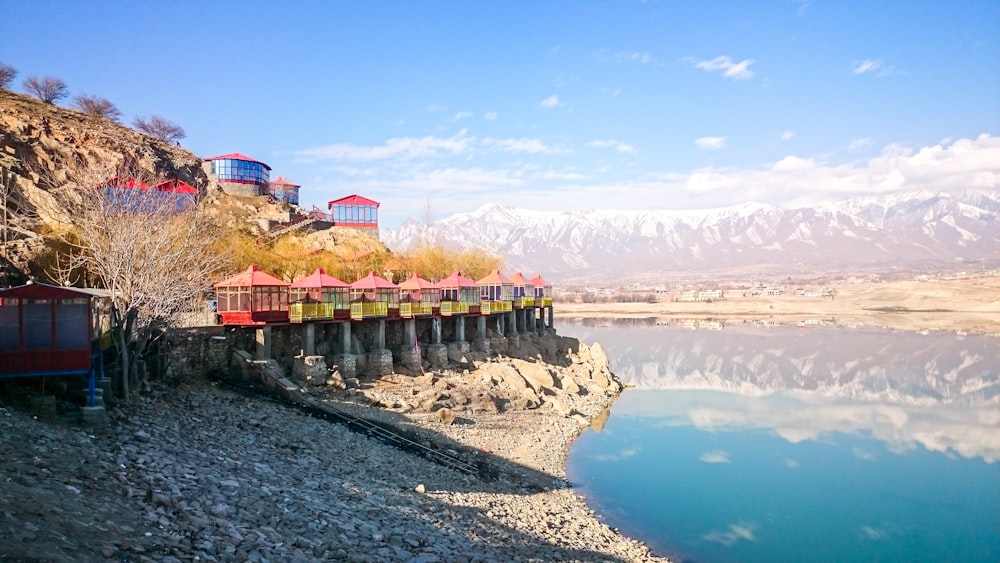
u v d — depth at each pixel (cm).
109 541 1580
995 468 4938
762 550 3434
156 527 1797
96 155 7875
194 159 10388
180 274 4100
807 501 4191
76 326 2842
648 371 9875
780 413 6825
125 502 1928
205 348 4622
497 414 5588
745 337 15688
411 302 6253
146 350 4072
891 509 4088
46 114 8681
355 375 5509
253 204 10012
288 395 4541
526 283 9438
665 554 3297
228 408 3875
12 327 2736
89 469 2131
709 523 3750
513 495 3625
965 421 6531
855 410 7025
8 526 1480
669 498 4128
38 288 2764
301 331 5269
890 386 8588
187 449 2809
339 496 2722
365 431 4206
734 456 5162
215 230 6575
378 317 5844
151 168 8512
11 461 1988
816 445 5553
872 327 18700
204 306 4928
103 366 3544
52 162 7019
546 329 9950
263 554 1806
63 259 4953
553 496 3862
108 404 3231
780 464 4975
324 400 4762
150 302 3734
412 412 5000
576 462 4762
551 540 2920
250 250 7338
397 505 2819
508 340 7969
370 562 1989
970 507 4147
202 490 2255
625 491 4200
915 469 4909
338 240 9581
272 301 4975
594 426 6025
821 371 9931
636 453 5141
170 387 4062
